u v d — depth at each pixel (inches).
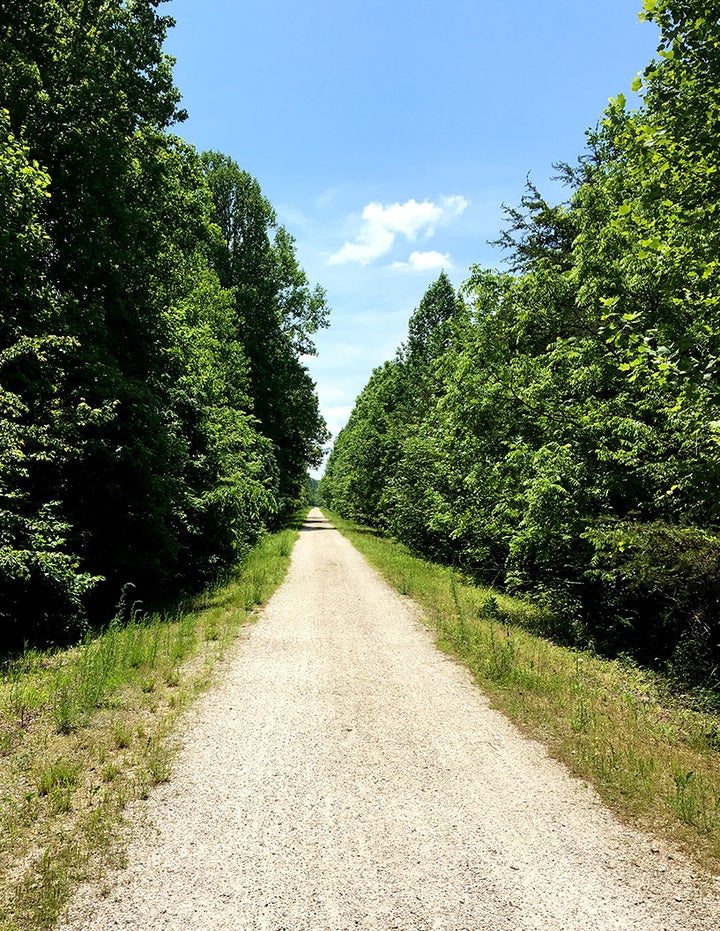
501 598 560.4
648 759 200.7
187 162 634.8
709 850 148.9
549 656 339.3
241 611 453.4
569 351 461.4
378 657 335.3
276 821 161.2
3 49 428.1
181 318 652.7
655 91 248.5
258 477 1067.9
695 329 251.0
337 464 2938.0
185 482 607.8
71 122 494.9
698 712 263.4
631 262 389.1
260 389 1385.3
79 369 437.4
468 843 151.6
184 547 560.7
